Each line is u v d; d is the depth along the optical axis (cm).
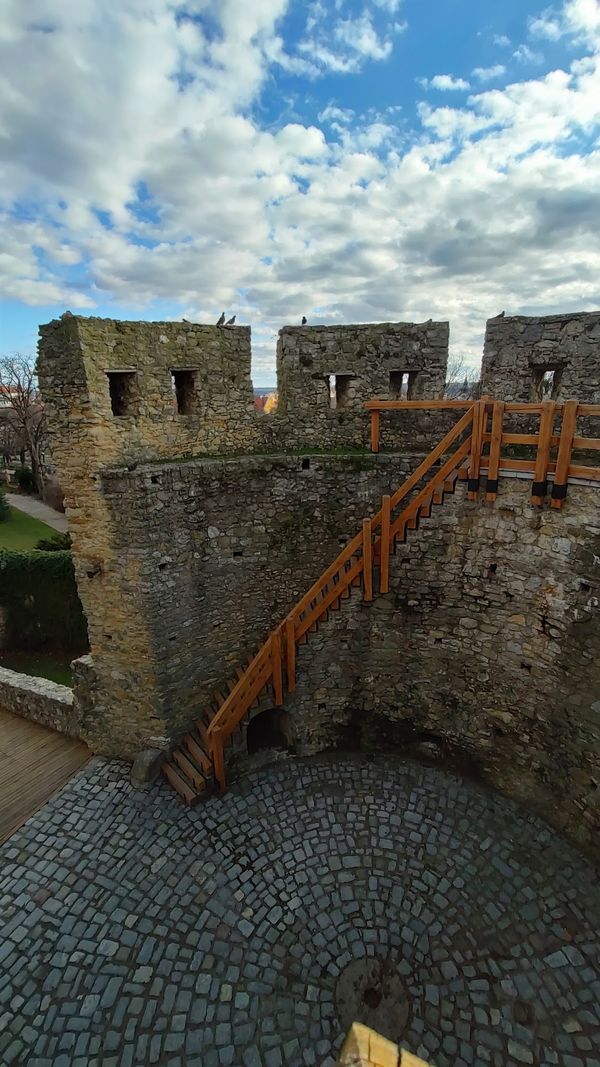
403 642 1108
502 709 1020
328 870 888
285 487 1112
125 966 743
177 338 1049
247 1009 693
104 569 1018
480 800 1029
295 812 1008
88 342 900
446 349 1216
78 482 976
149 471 949
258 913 818
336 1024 678
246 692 1055
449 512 1004
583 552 849
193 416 1112
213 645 1139
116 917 812
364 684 1148
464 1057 644
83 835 963
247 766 1115
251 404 1210
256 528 1117
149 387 1019
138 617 1020
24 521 3656
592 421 1070
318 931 790
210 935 785
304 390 1227
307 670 1123
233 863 902
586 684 877
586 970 732
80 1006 695
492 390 1163
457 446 1125
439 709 1107
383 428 1248
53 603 1927
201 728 1124
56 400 944
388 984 721
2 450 5472
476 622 1024
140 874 884
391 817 995
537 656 948
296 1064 638
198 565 1070
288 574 1169
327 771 1116
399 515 1034
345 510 1145
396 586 1079
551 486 880
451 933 786
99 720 1157
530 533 919
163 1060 641
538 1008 692
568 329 1052
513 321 1102
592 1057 640
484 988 714
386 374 1227
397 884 862
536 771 981
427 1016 685
